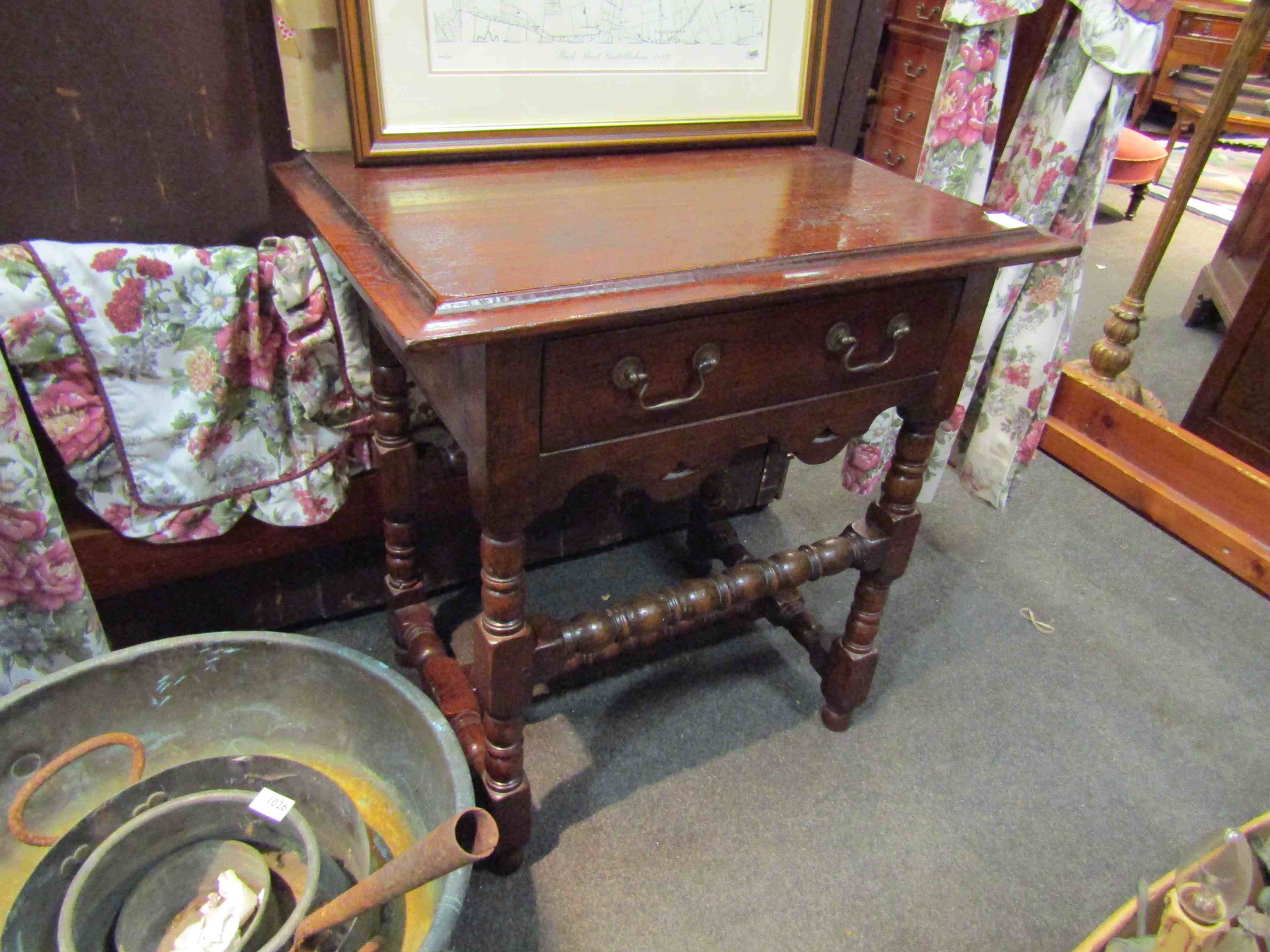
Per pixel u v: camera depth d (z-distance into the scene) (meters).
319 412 1.02
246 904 0.71
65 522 0.97
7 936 0.64
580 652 0.88
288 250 0.92
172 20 0.85
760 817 1.03
